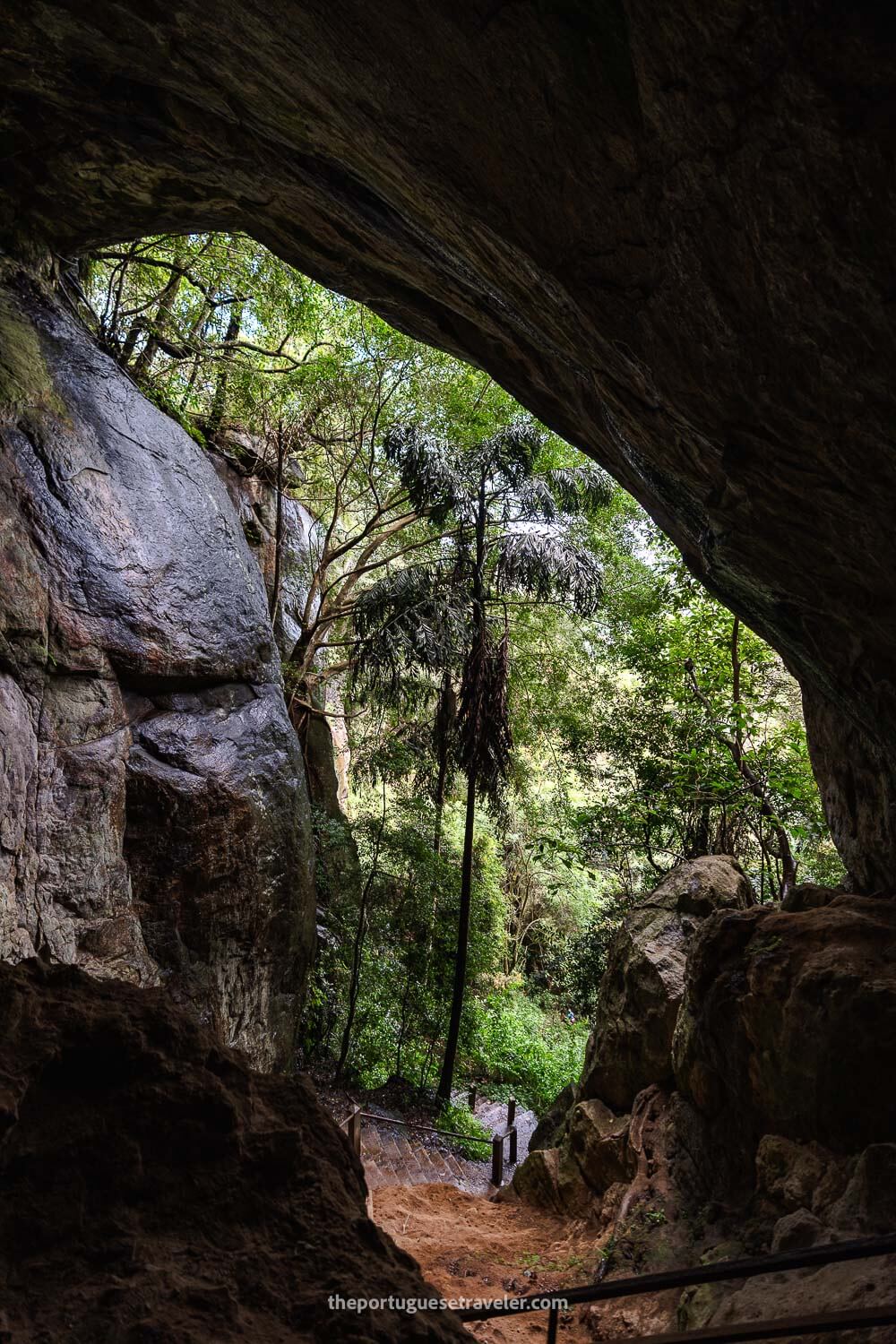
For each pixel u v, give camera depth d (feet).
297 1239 6.37
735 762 38.83
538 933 67.51
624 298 13.39
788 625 20.89
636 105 10.67
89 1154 6.46
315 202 22.36
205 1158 6.73
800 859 43.57
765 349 11.94
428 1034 45.32
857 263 9.73
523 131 12.27
